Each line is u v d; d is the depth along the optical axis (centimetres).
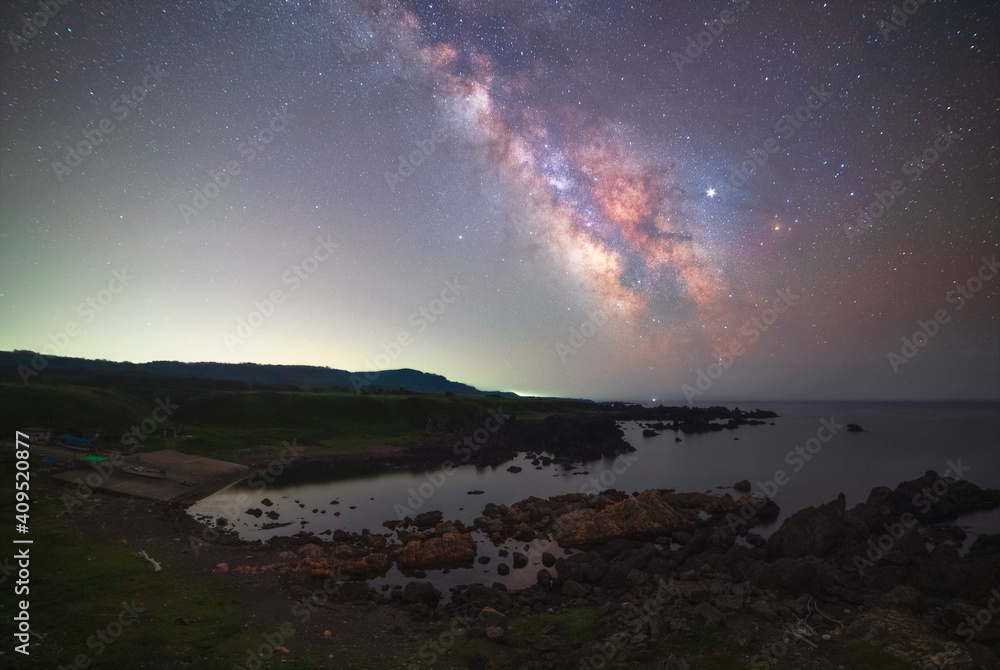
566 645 1817
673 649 1677
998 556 2278
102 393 7412
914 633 1681
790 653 1616
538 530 3828
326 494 5000
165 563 2509
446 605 2320
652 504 3869
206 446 6781
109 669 1414
